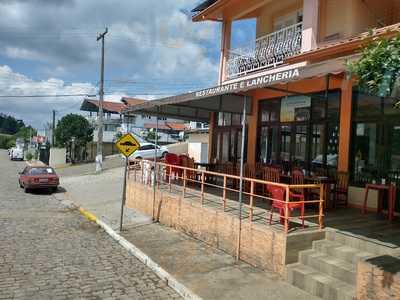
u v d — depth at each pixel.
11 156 63.56
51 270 8.41
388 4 12.77
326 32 12.98
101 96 32.66
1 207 17.84
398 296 5.19
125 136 12.64
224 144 17.64
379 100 10.62
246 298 6.82
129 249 10.23
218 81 17.17
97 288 7.41
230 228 9.50
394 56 4.88
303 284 7.16
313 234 8.05
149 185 15.48
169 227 12.79
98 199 20.05
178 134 57.88
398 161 10.14
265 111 14.98
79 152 48.66
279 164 13.98
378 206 10.01
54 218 15.34
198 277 7.88
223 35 17.03
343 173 11.26
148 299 6.96
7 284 7.50
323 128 12.30
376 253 7.20
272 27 16.22
